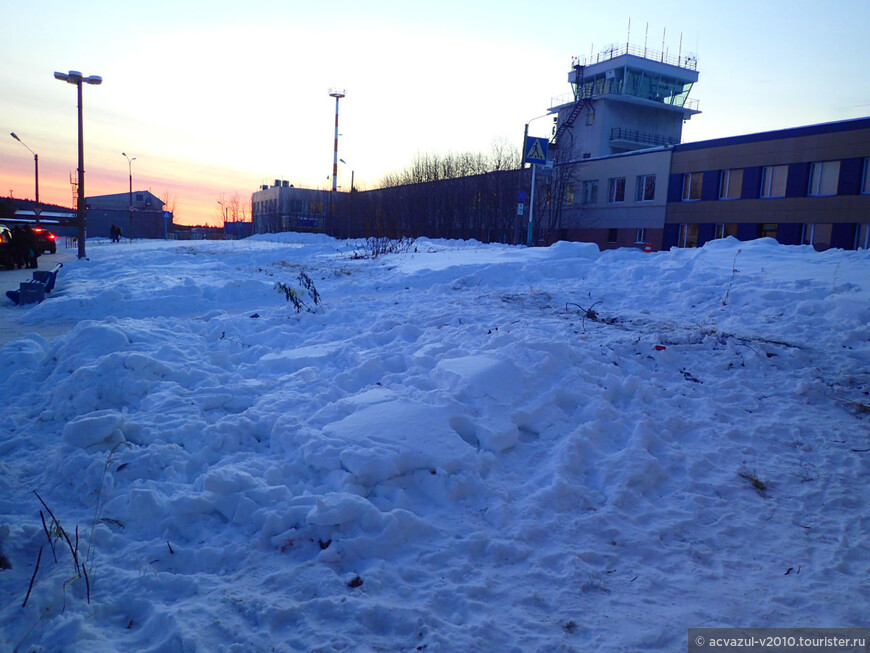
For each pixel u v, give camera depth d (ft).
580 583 10.75
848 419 17.62
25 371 22.67
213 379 20.92
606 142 175.94
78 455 14.93
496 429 15.31
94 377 19.33
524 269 42.70
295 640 9.12
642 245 134.51
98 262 72.18
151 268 63.52
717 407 18.12
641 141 178.50
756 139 111.96
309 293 37.99
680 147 125.18
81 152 77.15
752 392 19.29
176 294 41.01
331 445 14.17
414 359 20.48
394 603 10.04
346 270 55.52
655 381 19.71
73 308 38.01
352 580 10.53
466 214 167.12
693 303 30.81
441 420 15.34
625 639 9.34
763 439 16.51
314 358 22.90
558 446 15.30
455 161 196.24
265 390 20.11
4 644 9.01
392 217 181.37
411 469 13.91
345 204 212.23
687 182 125.70
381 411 15.67
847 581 10.85
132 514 12.64
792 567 11.30
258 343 27.48
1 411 19.29
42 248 101.30
